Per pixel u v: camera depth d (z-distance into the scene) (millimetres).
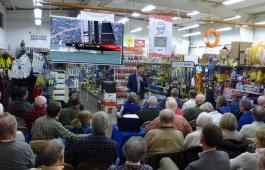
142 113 4871
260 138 2545
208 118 3324
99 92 10555
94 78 13195
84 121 3822
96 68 12570
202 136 2361
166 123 3361
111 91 8477
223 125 3287
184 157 2992
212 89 8141
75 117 4395
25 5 16688
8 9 17719
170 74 9703
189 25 22109
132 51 11070
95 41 6723
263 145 2531
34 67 8250
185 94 8570
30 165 2484
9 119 2426
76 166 2904
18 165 2379
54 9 17469
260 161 1865
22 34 18281
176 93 6426
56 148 1892
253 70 7512
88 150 2830
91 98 12812
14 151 2371
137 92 8484
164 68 10633
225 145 3010
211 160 2268
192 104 5699
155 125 3877
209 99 7766
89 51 6703
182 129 4012
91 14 6895
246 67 7746
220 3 13891
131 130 4402
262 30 16188
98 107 10570
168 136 3279
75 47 6590
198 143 3248
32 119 4355
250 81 7488
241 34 16797
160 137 3268
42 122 3395
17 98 4879
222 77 8539
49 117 3447
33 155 2545
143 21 21969
